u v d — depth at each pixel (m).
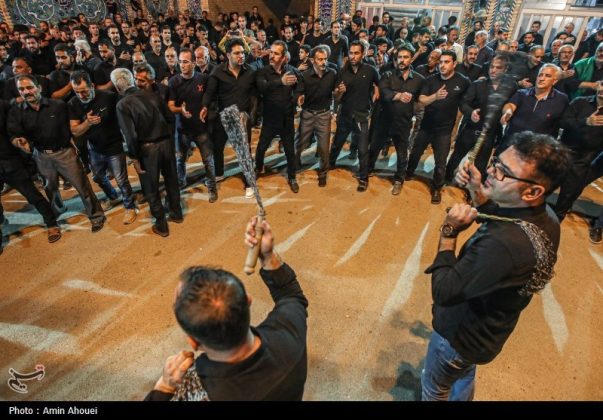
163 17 11.41
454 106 4.38
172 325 3.02
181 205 4.66
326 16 10.91
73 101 3.76
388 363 2.73
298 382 1.17
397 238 4.08
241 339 1.04
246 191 4.90
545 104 3.91
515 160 1.40
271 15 13.16
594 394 2.54
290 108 4.54
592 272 3.65
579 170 3.93
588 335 2.97
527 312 3.17
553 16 8.91
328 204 4.71
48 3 10.70
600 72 5.32
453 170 5.12
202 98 4.38
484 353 1.68
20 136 3.53
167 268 3.62
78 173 3.87
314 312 3.14
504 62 2.67
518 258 1.37
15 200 4.78
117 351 2.79
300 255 3.80
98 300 3.24
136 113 3.44
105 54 5.39
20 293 3.30
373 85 4.71
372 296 3.31
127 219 4.26
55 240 3.97
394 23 11.06
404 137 4.69
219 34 9.84
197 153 6.11
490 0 9.08
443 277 1.52
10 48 7.24
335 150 5.24
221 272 1.11
